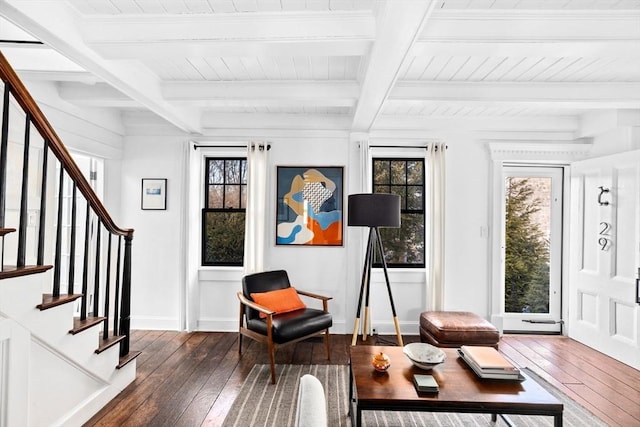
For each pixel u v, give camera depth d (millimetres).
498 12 1960
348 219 3418
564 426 2258
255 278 3514
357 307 3754
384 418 2348
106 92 3211
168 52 2215
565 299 4160
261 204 4012
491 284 4059
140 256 4156
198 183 4188
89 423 2227
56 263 2080
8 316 1708
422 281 4078
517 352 3541
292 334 2967
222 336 3914
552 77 2951
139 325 4148
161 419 2279
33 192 3066
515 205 4254
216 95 3125
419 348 2254
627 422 2311
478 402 1714
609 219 3506
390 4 1589
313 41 2049
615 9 1921
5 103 1745
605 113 3604
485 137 4102
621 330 3363
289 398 2553
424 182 4246
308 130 4109
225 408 2418
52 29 1877
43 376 1959
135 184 4168
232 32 2062
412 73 2893
